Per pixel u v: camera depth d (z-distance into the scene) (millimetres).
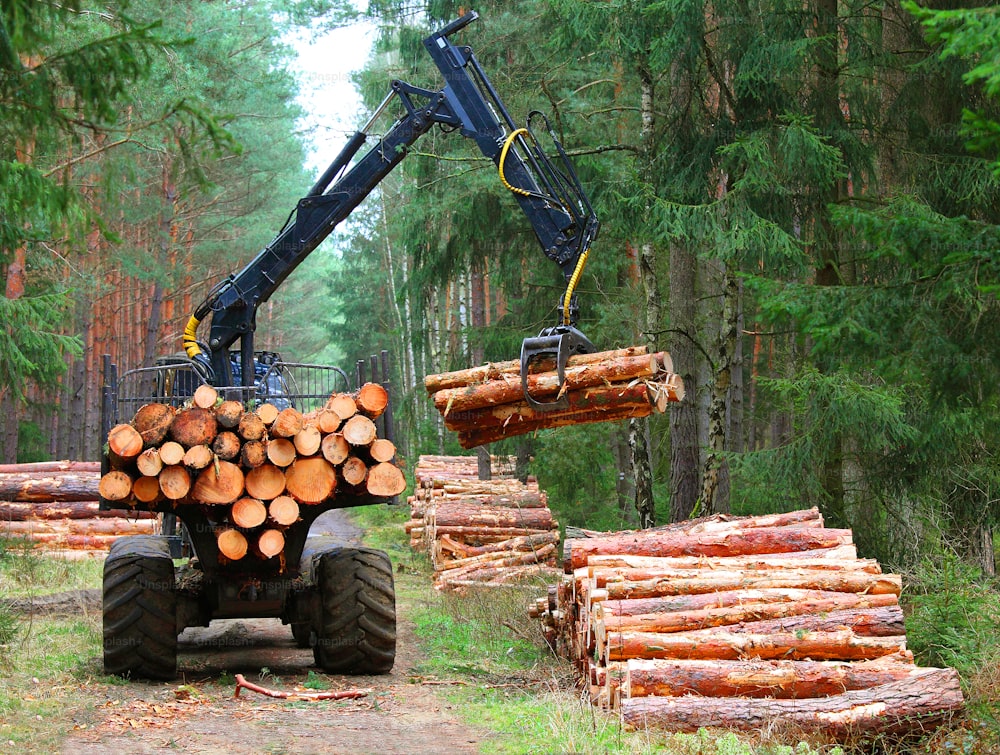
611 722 6336
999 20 5480
